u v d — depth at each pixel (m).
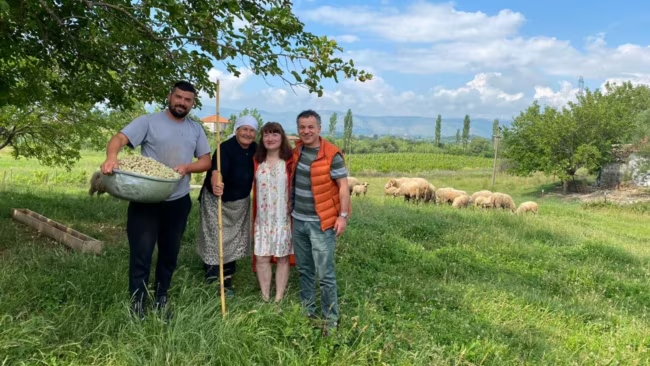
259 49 4.87
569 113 33.03
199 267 5.46
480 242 9.23
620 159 33.16
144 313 3.88
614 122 31.94
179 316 3.60
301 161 4.18
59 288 4.26
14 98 6.14
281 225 4.52
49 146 11.33
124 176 3.39
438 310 5.10
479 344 4.10
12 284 4.22
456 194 18.36
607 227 16.58
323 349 3.57
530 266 8.07
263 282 4.68
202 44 5.20
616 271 8.34
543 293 6.57
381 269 6.63
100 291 4.29
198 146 4.17
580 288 6.99
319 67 4.96
